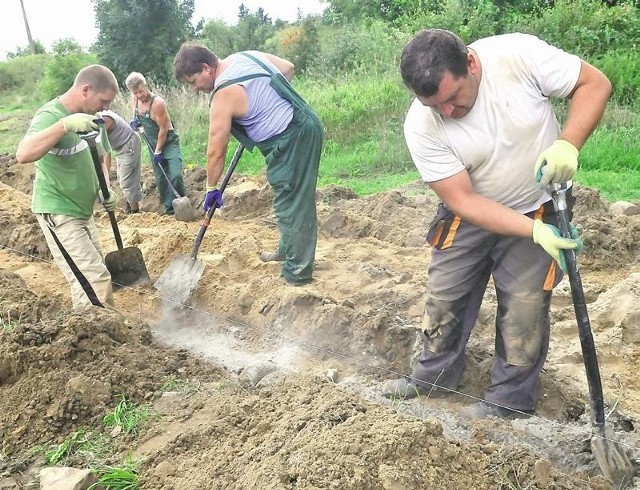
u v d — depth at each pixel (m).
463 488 2.80
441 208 3.52
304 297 4.78
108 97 4.44
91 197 4.76
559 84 2.92
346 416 3.18
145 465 3.20
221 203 5.49
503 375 3.51
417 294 5.05
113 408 3.66
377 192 8.81
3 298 4.77
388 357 4.24
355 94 13.02
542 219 3.26
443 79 2.76
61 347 3.86
